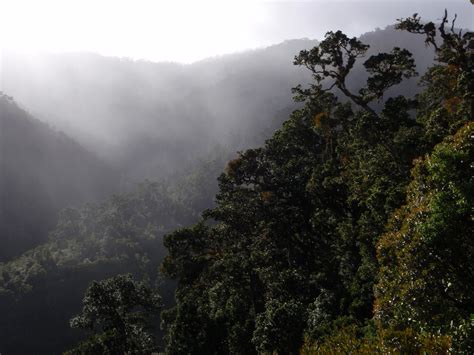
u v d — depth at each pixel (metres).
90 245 151.12
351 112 45.66
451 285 12.11
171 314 46.59
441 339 9.89
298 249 45.88
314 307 30.00
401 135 31.56
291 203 47.47
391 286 13.12
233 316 40.06
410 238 13.05
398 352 10.29
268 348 27.48
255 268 40.25
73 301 127.56
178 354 35.72
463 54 36.81
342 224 35.47
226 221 47.59
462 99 33.81
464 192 11.93
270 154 50.97
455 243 11.96
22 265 137.00
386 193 27.12
